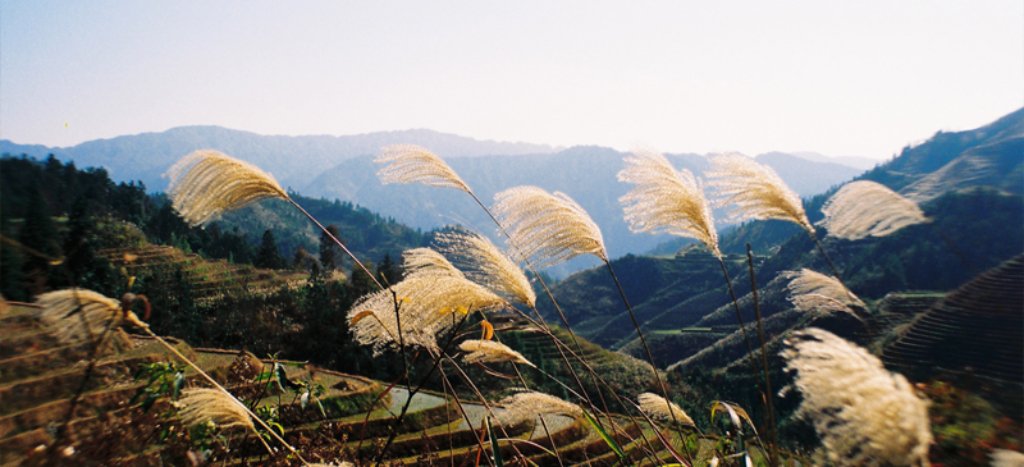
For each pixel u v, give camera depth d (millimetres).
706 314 125625
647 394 4008
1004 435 2402
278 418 5258
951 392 2924
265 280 61844
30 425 10547
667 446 3426
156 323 36000
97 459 3734
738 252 155250
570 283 167375
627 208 3746
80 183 58531
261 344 38000
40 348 12469
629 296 153000
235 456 4363
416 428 14406
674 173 3666
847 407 1711
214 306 45406
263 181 3148
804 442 1948
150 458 3934
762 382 3105
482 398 3512
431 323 3354
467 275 3637
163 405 4281
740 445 3188
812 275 3971
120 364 8109
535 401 3533
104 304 3150
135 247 56188
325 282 50344
